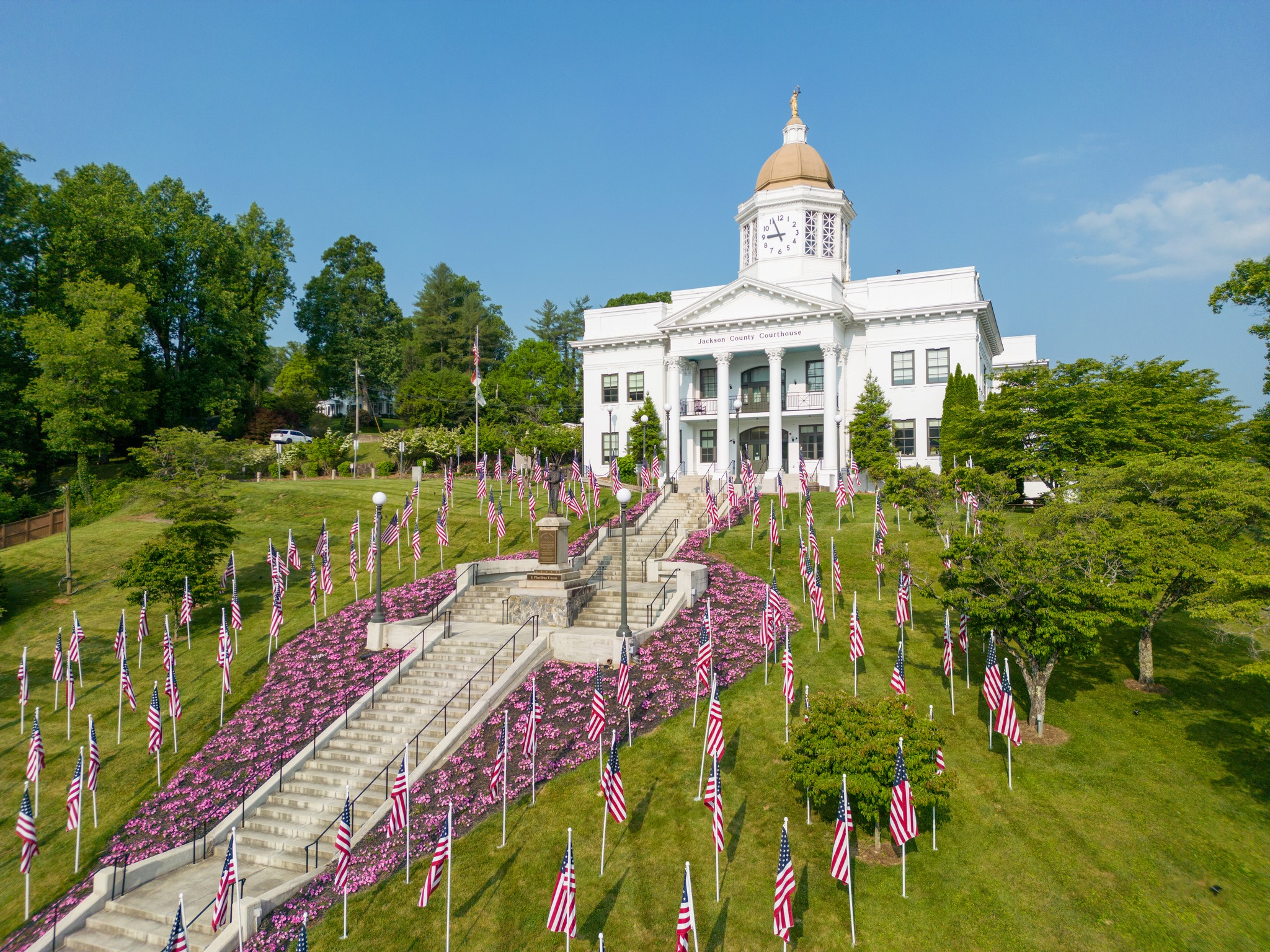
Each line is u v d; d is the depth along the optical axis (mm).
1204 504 22531
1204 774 18312
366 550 38594
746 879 15438
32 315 50375
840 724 16281
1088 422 32406
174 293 59188
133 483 49562
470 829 17156
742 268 54875
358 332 87500
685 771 18406
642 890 15281
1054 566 19062
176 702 22312
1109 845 16188
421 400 74812
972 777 18266
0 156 50969
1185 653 23719
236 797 19297
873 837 16547
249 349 61844
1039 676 20047
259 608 32062
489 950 14211
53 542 39094
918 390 47094
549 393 85750
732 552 32688
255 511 44281
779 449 46938
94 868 17812
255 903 15000
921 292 47875
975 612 19391
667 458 51000
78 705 25375
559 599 26469
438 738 20438
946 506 35312
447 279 101000
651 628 24531
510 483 48750
